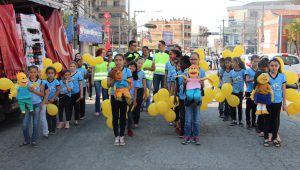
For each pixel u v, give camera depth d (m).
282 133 8.79
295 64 19.77
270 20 53.88
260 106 7.38
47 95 7.88
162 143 7.77
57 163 6.40
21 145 7.70
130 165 6.25
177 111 8.77
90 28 30.39
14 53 9.22
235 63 9.48
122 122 7.62
